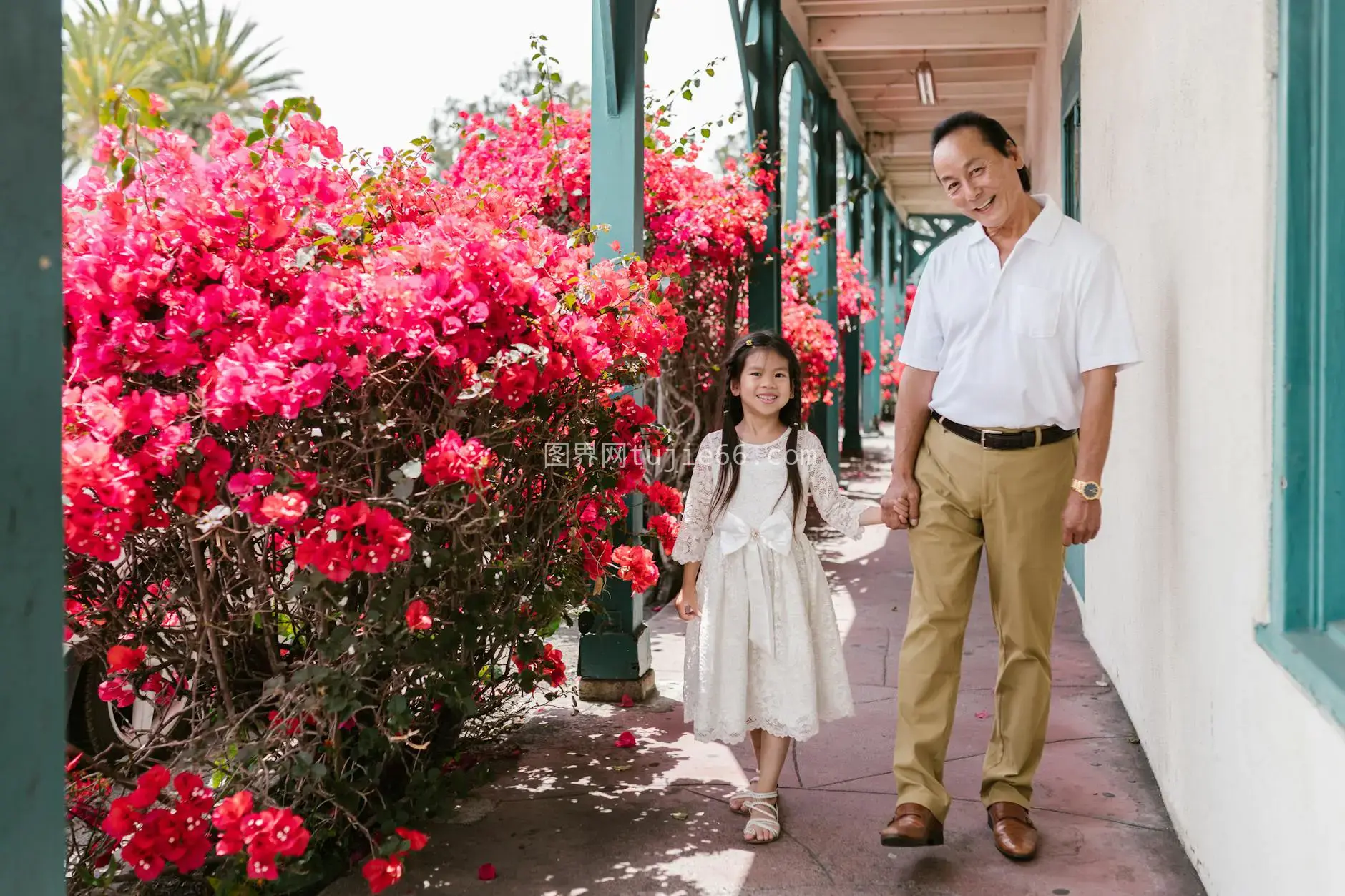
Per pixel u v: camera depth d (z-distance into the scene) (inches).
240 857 89.7
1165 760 108.0
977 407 100.1
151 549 95.5
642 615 154.6
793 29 291.1
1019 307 97.3
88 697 109.6
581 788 118.6
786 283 344.2
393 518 88.4
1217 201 86.3
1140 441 123.9
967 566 102.5
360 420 93.0
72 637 95.0
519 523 112.7
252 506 80.5
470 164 215.3
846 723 139.6
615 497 124.9
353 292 92.5
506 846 104.2
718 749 130.9
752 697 106.8
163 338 88.7
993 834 103.9
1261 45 72.6
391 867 82.9
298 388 82.9
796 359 110.9
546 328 108.6
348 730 101.1
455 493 91.8
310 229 101.1
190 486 81.5
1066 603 207.9
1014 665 102.3
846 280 422.6
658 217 235.9
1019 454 98.9
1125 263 137.9
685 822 109.5
